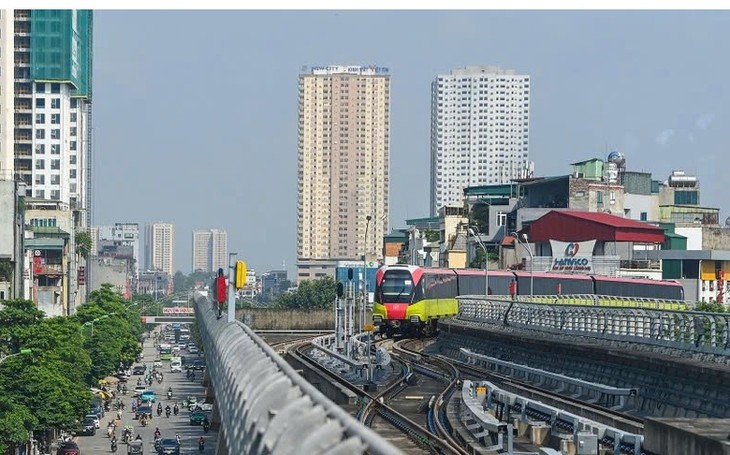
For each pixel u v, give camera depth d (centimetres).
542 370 7006
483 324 10150
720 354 5278
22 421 8806
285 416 1975
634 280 14162
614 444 3816
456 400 5984
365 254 11938
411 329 11512
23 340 9762
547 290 13488
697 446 3228
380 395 6475
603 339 6931
